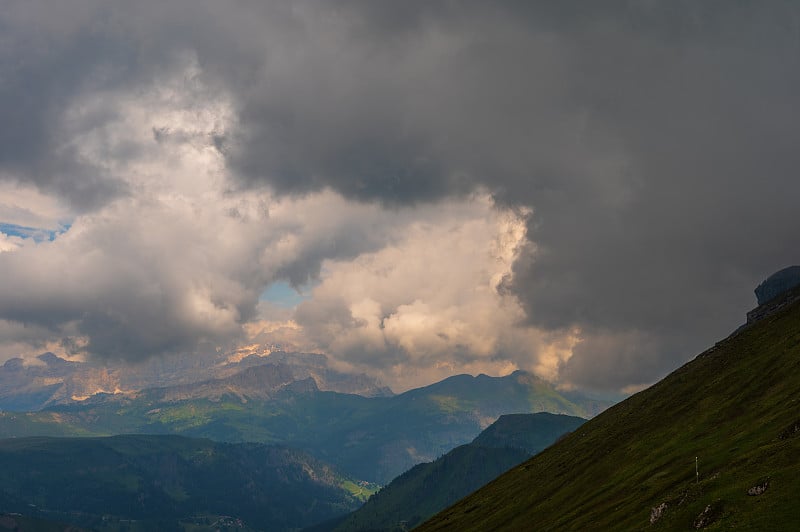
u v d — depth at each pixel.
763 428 148.50
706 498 120.50
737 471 125.94
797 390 161.62
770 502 107.62
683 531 116.25
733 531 105.38
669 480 151.62
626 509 151.12
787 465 116.81
